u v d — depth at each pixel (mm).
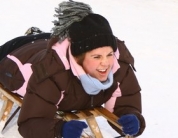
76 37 2936
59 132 3031
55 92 3104
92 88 3072
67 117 3359
